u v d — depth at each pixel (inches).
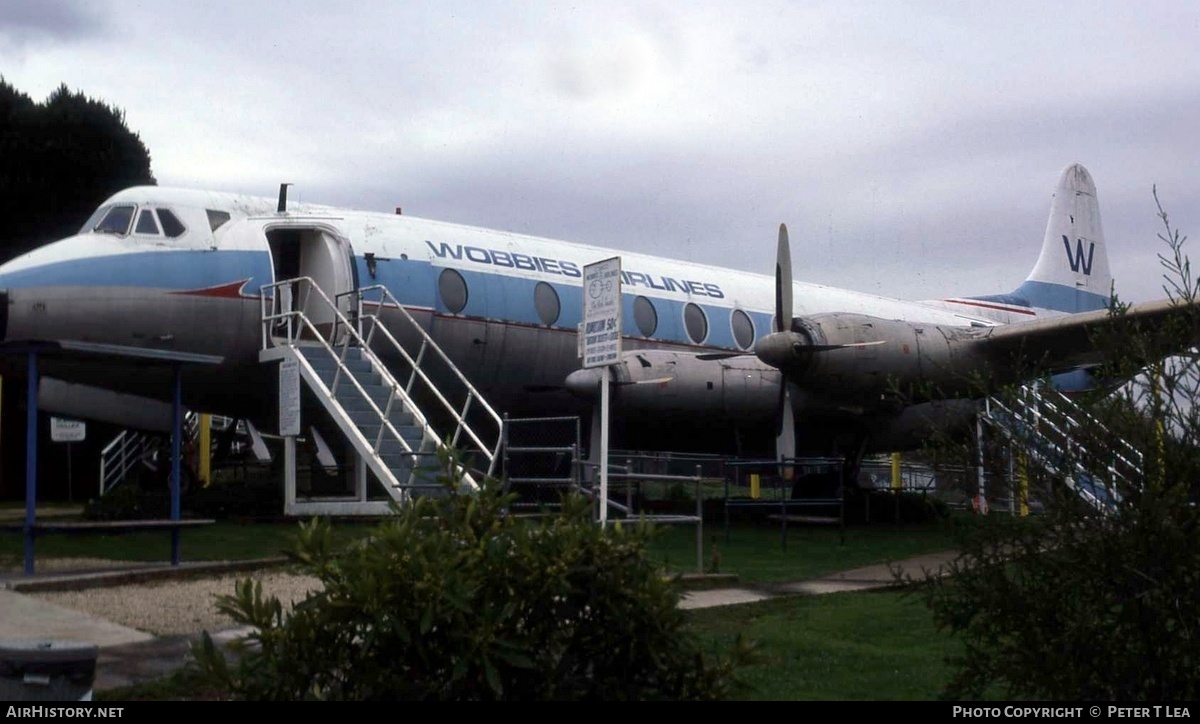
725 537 731.4
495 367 791.7
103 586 443.8
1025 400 241.3
